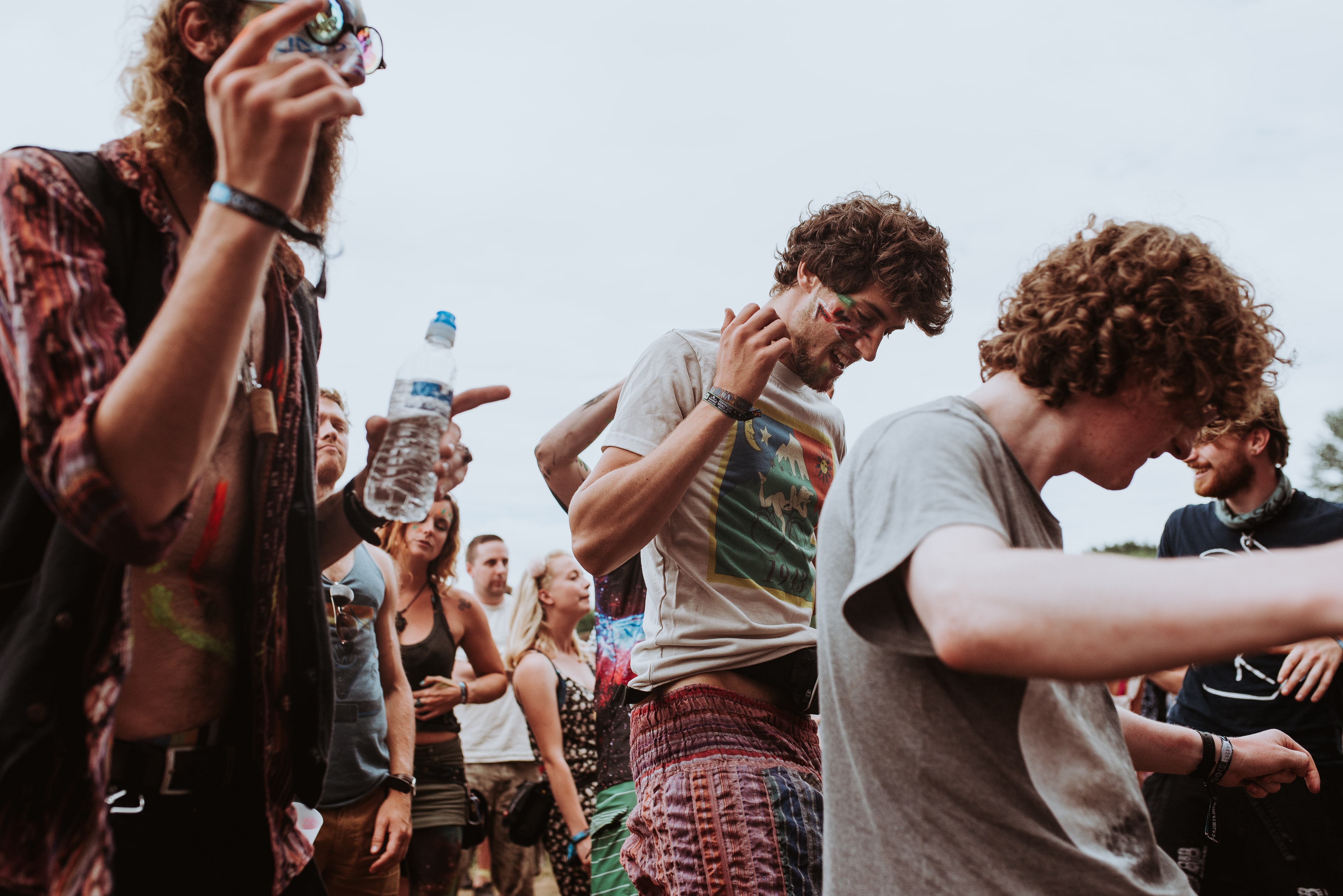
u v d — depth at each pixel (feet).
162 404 2.97
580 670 14.48
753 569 6.50
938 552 3.07
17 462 3.38
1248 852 9.93
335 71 3.74
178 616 3.82
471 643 13.80
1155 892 3.62
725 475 6.55
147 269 3.60
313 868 4.40
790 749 6.10
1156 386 3.75
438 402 4.70
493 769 16.37
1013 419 4.00
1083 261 3.89
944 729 3.67
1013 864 3.57
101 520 2.96
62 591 3.22
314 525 4.24
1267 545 10.32
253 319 4.05
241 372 3.99
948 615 2.88
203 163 3.80
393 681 9.55
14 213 3.17
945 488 3.32
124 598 3.32
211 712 3.91
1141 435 3.91
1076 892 3.54
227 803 3.91
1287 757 5.28
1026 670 2.78
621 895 8.49
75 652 3.22
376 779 8.78
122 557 3.08
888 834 3.75
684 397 6.63
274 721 3.98
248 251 3.06
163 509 3.13
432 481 4.70
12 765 3.09
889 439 3.72
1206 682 10.49
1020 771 3.61
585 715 13.44
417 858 11.02
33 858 3.15
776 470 6.73
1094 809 3.69
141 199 3.61
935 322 7.03
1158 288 3.68
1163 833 10.34
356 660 8.77
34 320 3.04
